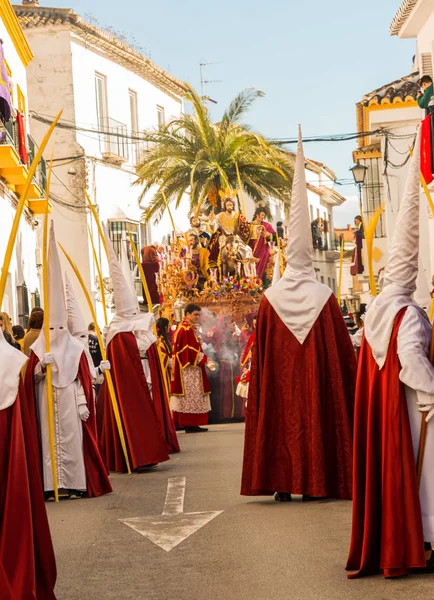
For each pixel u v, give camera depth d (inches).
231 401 757.9
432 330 233.3
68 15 1337.4
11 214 875.4
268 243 911.7
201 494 382.0
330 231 2536.9
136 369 483.8
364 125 1376.7
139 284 1397.6
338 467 341.1
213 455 522.3
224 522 318.7
